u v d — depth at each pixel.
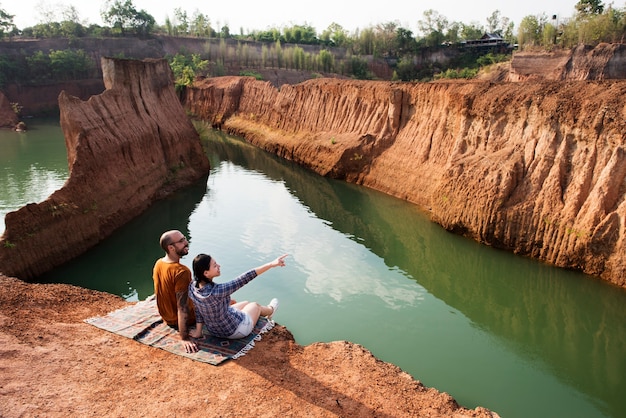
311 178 29.48
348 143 29.19
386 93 28.50
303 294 14.23
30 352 7.45
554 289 14.34
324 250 17.88
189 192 25.52
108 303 9.93
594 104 15.50
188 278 7.80
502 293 14.59
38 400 6.45
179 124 28.27
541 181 16.31
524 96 18.39
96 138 18.91
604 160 14.96
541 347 11.86
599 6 66.00
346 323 12.62
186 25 104.44
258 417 6.59
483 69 68.94
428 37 92.88
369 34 98.88
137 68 24.95
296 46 91.06
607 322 12.82
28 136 43.56
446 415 7.32
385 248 18.14
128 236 18.61
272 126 41.47
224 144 42.28
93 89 67.19
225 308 7.70
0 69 61.59
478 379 10.45
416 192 23.67
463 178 18.33
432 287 15.00
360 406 7.19
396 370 8.43
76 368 7.23
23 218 14.33
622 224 13.96
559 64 55.88
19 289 9.59
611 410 9.51
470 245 17.28
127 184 20.38
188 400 6.76
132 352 7.75
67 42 75.12
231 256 17.06
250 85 49.75
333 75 86.00
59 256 15.56
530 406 9.57
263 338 8.66
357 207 23.27
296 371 7.88
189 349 7.79
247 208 23.16
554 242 15.38
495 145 18.94
